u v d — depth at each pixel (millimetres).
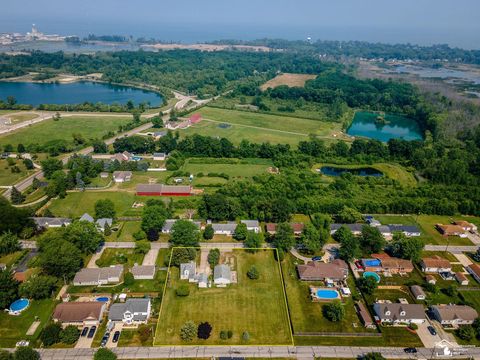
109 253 167250
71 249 149625
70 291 144375
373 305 141000
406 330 132000
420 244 168125
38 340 122062
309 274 153625
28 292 137375
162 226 182375
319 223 186875
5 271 140125
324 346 124312
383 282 155250
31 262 156625
